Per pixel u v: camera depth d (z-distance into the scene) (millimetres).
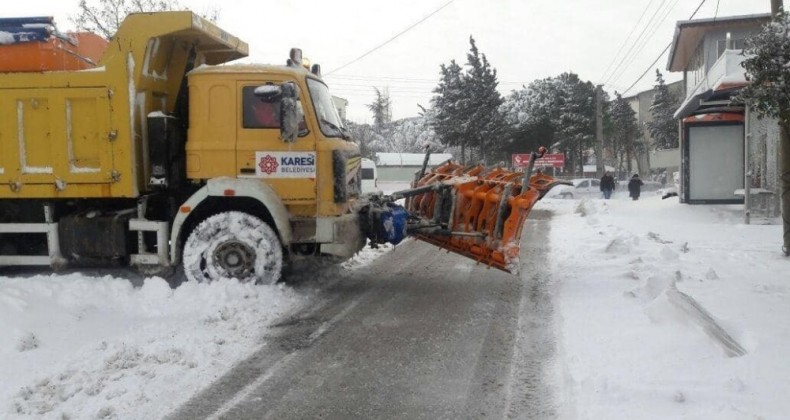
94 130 7680
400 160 42844
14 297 6480
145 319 6629
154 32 7648
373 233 8180
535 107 49406
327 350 5773
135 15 7633
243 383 4988
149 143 7828
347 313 7035
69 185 7707
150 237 8055
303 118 7715
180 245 7781
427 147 9797
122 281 7523
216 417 4387
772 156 15656
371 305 7398
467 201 8203
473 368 5285
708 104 16391
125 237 7887
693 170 18891
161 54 8086
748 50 9039
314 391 4840
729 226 14227
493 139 44688
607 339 5605
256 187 7531
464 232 8023
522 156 42375
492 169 8578
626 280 7969
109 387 4809
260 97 7430
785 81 8359
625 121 62188
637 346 5340
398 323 6637
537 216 18359
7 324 5910
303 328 6445
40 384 4797
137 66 7660
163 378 5008
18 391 4633
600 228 14031
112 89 7594
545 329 6328
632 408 4137
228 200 7879
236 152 7676
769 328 5695
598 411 4137
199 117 7711
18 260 8047
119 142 7629
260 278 7590
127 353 5449
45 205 7988
